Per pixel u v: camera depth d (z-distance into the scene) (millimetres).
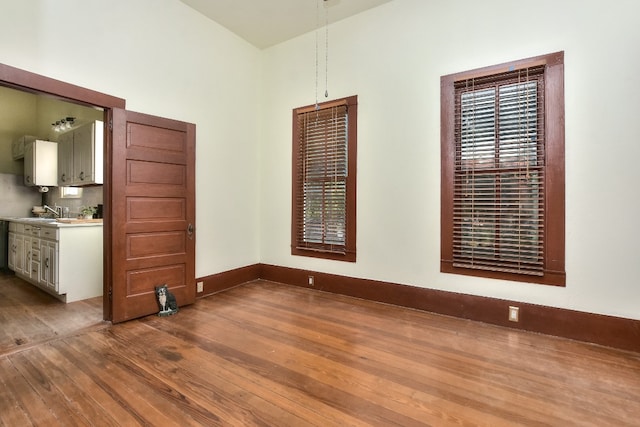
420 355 2350
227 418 1664
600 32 2482
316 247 4043
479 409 1744
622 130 2428
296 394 1875
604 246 2500
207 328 2838
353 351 2412
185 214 3430
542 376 2068
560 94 2619
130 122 2980
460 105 3082
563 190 2619
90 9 2736
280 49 4301
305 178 4105
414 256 3324
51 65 2504
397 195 3412
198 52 3650
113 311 2898
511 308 2830
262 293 3893
